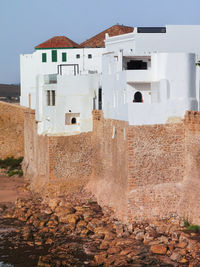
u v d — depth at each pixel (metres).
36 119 53.09
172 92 41.12
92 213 42.34
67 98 48.88
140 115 39.06
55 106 48.38
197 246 32.97
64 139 48.38
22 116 69.12
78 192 48.53
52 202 45.62
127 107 39.06
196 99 41.22
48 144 48.06
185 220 37.91
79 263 33.62
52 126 48.53
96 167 48.34
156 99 41.97
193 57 41.50
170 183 39.75
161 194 39.16
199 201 37.22
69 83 48.94
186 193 38.72
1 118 69.25
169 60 40.94
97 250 35.69
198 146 38.38
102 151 46.59
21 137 69.56
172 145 39.88
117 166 42.16
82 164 49.12
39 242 38.00
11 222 43.41
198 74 42.19
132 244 35.34
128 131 38.94
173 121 39.88
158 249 33.75
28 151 61.56
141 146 39.12
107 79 46.12
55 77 49.41
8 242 38.50
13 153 69.75
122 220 39.34
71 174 48.69
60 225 41.06
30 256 35.69
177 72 41.00
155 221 38.12
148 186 39.25
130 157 38.88
